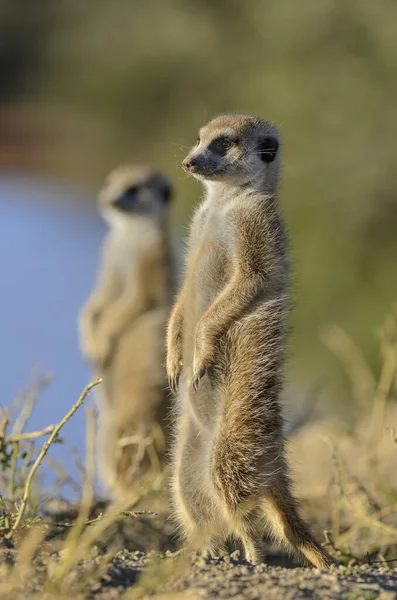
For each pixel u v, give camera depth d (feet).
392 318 41.06
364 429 34.99
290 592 17.84
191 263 25.49
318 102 66.49
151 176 42.78
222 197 26.00
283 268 24.88
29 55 172.04
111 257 43.04
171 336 25.20
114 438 35.63
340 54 67.41
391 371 32.50
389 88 65.67
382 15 65.82
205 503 24.13
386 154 64.49
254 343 24.13
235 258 24.90
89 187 130.72
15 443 23.50
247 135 26.20
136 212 42.19
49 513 26.25
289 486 24.26
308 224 65.26
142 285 40.75
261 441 23.76
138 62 87.66
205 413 24.29
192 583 18.33
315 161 65.41
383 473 32.65
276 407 24.22
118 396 36.88
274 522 23.82
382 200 64.34
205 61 78.59
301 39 68.28
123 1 93.25
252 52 75.05
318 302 63.87
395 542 26.23
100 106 100.12
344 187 64.80
